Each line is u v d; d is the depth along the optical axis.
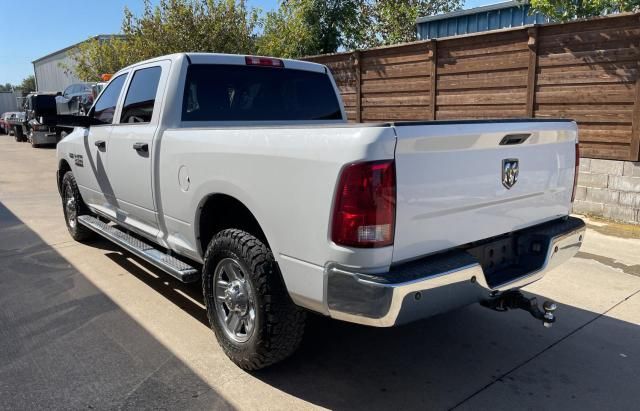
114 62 17.58
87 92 15.77
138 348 3.52
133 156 4.12
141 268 5.18
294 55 13.07
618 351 3.49
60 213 7.86
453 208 2.68
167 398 2.94
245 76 4.26
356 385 3.10
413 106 8.84
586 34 6.49
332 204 2.46
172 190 3.66
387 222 2.39
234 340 3.24
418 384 3.11
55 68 32.56
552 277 4.81
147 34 13.63
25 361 3.35
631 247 5.59
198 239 3.55
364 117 9.75
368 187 2.34
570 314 4.05
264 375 3.19
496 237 3.09
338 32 13.73
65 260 5.46
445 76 8.20
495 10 10.21
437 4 18.47
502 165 2.93
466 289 2.71
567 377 3.17
